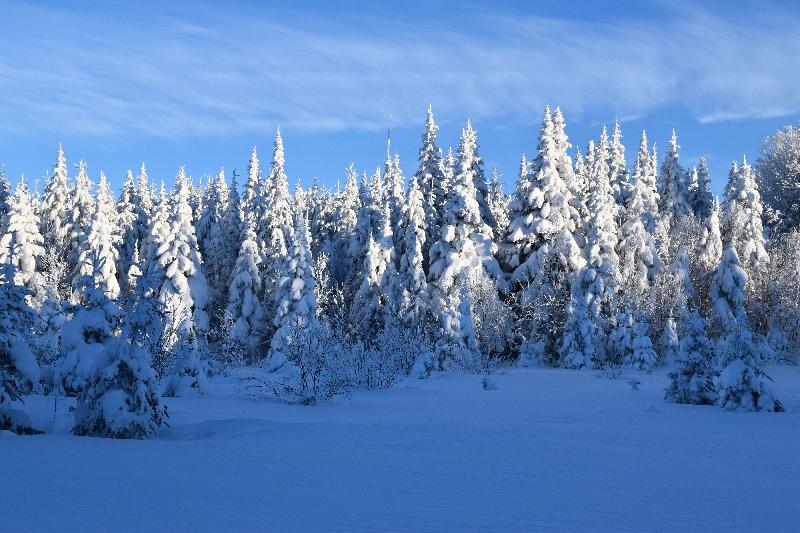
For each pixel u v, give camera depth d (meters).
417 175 53.12
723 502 6.59
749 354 18.83
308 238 43.66
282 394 20.92
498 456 9.40
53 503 5.65
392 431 12.18
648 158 63.84
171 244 46.97
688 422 15.22
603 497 6.66
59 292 45.94
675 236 53.53
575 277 43.19
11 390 11.98
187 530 4.86
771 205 62.91
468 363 35.06
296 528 5.04
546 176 46.12
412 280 46.53
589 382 29.34
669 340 40.56
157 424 11.87
